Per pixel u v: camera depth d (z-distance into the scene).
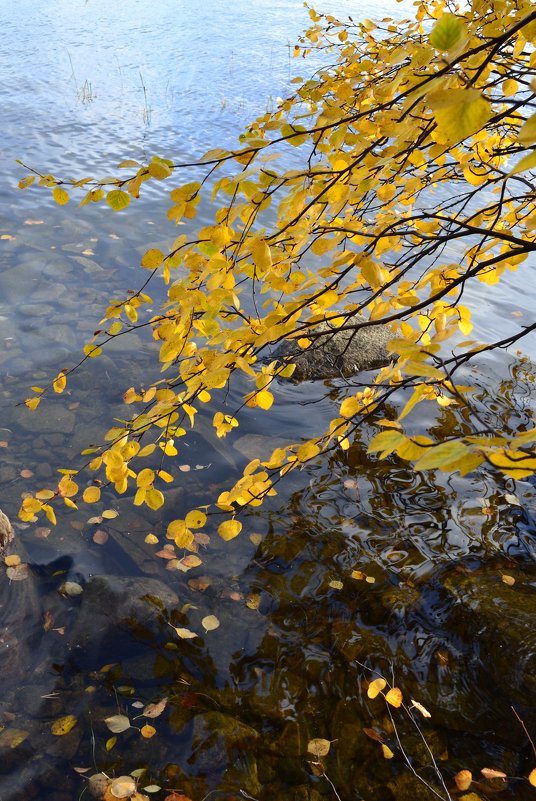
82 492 4.01
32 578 3.34
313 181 1.75
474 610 3.11
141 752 2.58
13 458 4.23
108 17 22.86
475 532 3.79
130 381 5.20
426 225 2.21
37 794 2.42
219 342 1.76
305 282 1.98
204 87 14.90
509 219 2.33
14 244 7.33
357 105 2.49
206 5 26.23
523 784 2.49
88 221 8.17
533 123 0.80
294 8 25.30
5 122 11.53
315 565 3.54
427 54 1.57
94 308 6.23
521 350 5.99
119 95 13.94
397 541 3.72
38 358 5.40
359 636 3.13
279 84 15.22
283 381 5.44
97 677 2.88
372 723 2.73
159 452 4.45
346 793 2.46
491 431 0.95
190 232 8.16
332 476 4.26
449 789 2.47
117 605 3.20
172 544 3.67
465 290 7.23
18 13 22.19
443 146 1.77
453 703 2.81
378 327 6.01
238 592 3.37
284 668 2.97
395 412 4.95
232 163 10.35
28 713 2.71
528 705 2.68
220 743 2.62
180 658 3.00
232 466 4.36
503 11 1.97
